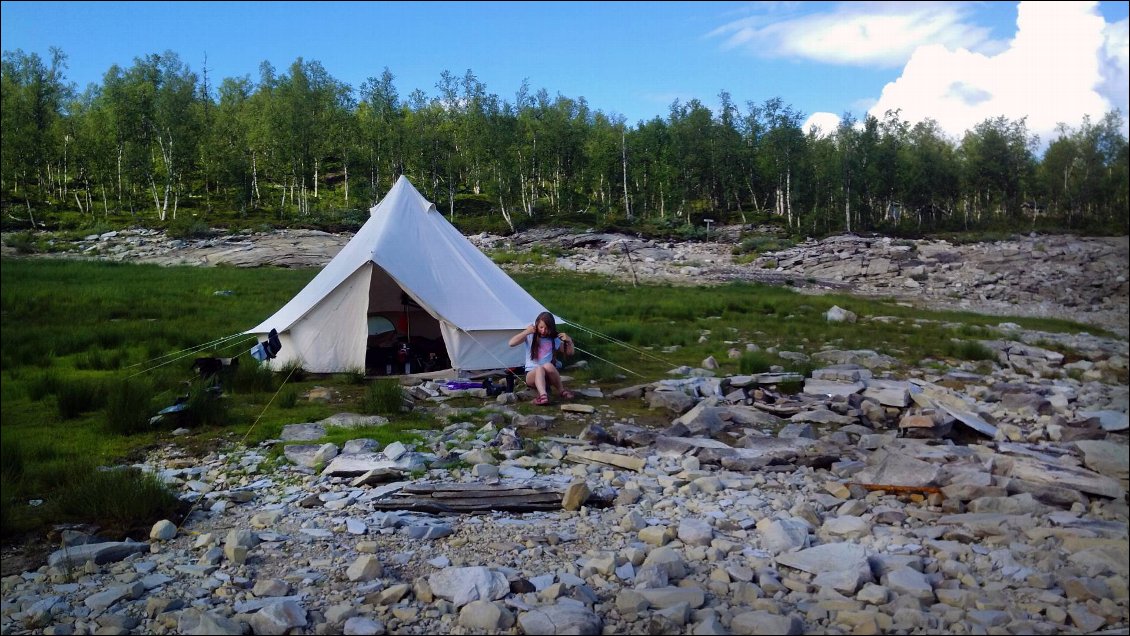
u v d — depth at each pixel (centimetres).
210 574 458
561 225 5841
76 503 546
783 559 463
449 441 746
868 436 767
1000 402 985
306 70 6197
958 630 376
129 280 2697
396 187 1248
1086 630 373
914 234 6303
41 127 7119
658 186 6775
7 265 3039
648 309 2131
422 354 1216
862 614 382
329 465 662
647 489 616
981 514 537
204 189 7550
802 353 1377
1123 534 486
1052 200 6950
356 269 1101
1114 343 1797
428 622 395
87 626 392
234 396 961
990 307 2991
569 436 786
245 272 3259
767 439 743
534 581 434
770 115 7138
